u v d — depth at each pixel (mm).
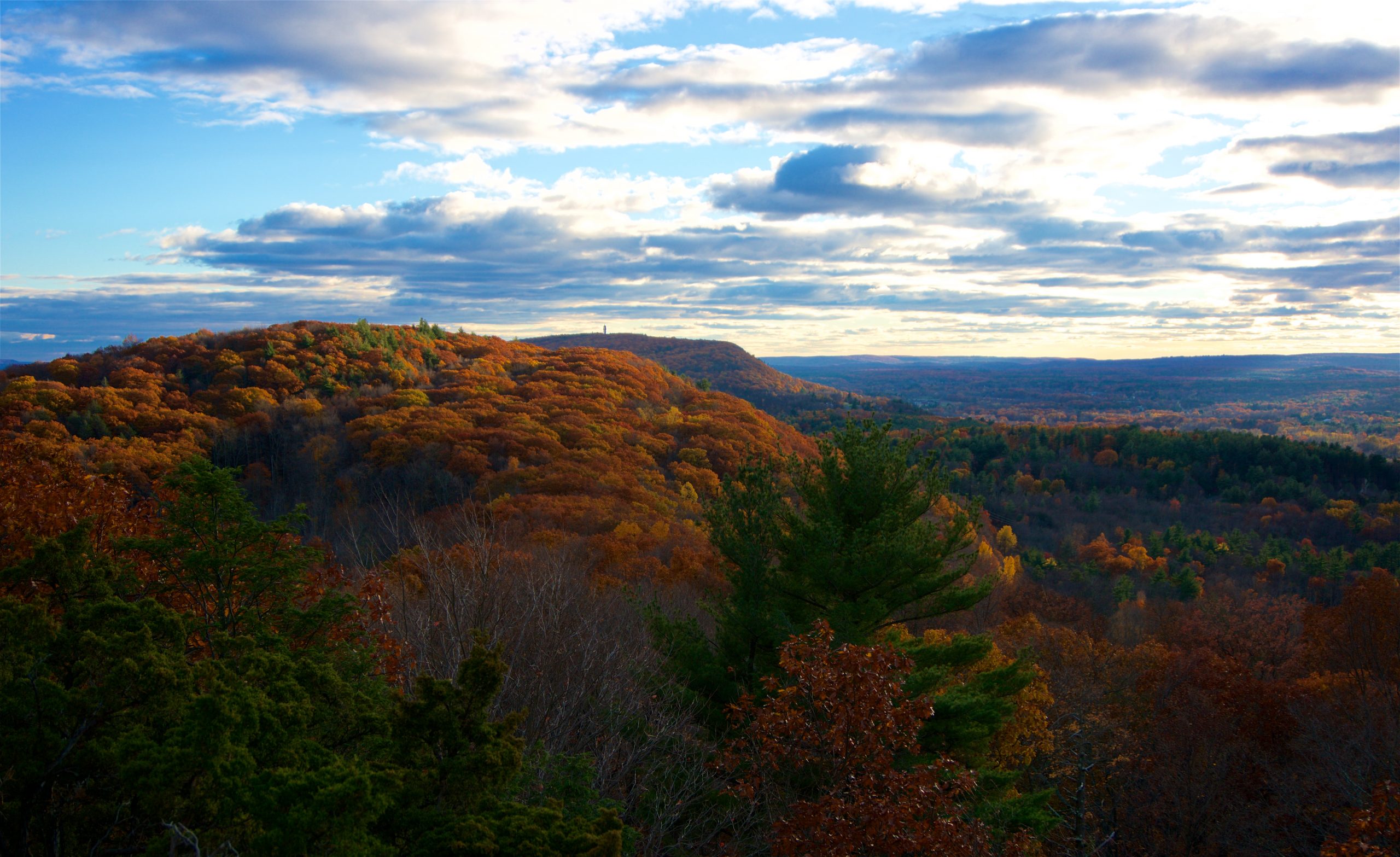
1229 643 32219
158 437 54500
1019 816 8984
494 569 8195
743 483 12117
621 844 3631
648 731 7496
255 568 5621
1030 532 86688
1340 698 19469
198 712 3484
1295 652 29922
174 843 2961
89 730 3707
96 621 4246
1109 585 60094
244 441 57906
